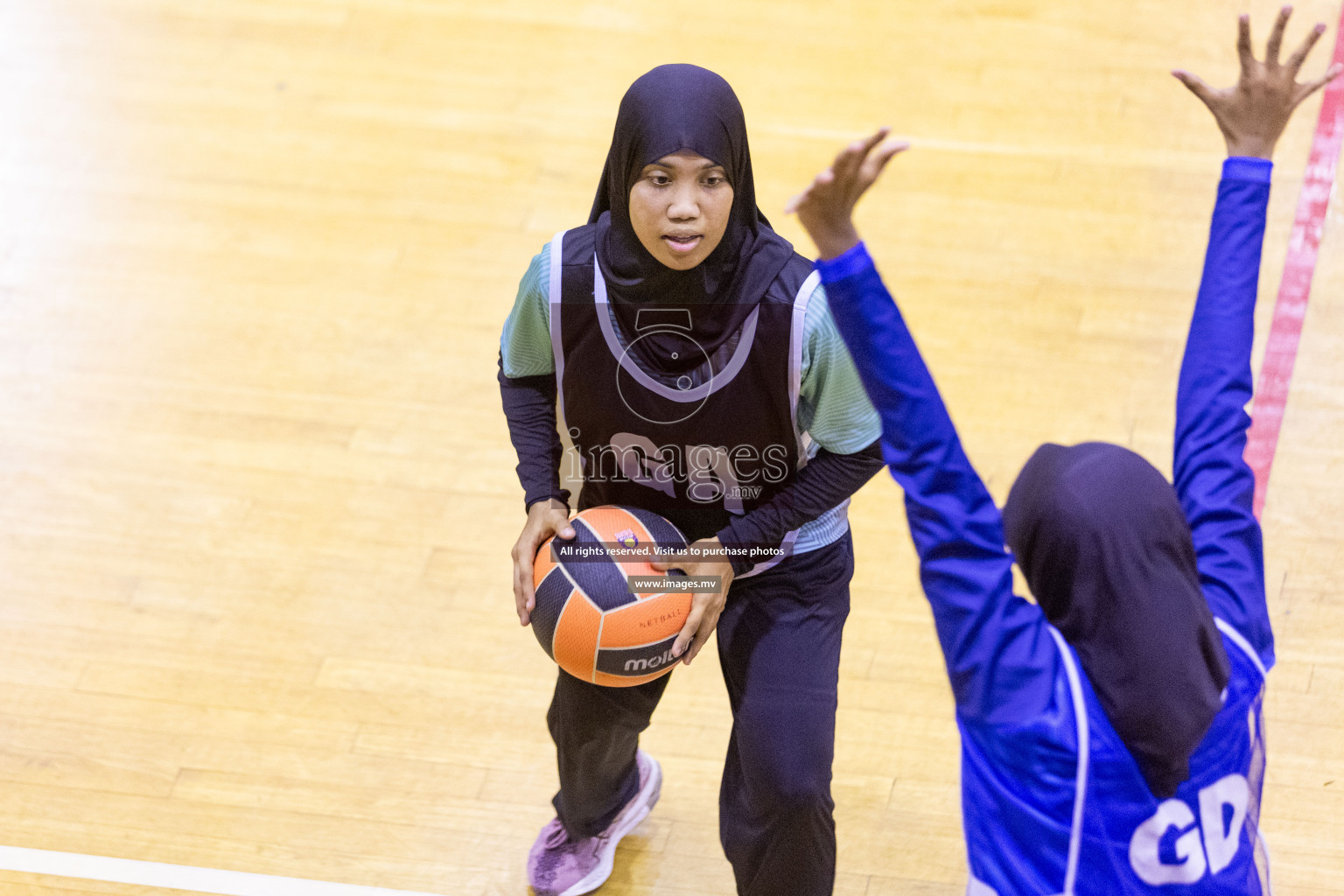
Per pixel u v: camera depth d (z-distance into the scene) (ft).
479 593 21.18
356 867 18.03
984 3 32.12
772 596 14.71
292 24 32.94
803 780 13.97
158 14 33.37
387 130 29.91
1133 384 23.29
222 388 24.41
